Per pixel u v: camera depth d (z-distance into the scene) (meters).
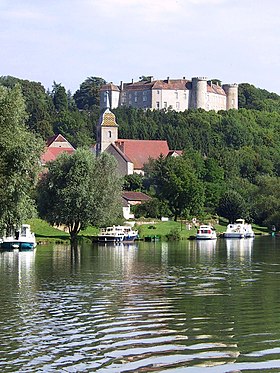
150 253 95.44
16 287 54.75
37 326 38.22
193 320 39.69
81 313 42.28
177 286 55.25
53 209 114.94
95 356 31.61
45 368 29.81
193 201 172.50
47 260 81.56
